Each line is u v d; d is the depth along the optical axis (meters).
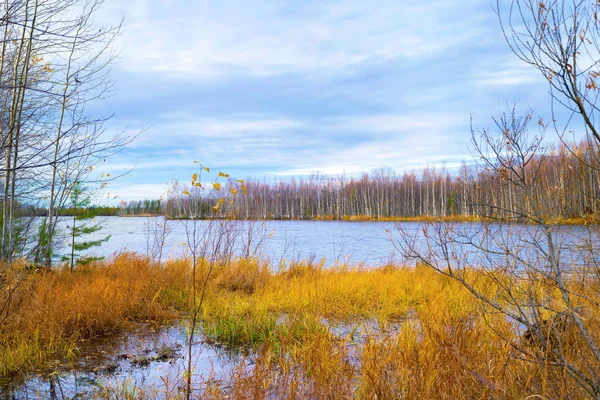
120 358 5.44
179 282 9.41
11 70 6.29
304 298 8.17
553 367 2.96
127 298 7.83
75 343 5.92
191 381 4.63
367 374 3.66
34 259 9.24
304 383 4.17
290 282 10.00
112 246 23.22
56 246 10.22
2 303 6.30
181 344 6.06
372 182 75.75
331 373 4.10
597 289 2.93
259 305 7.75
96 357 5.47
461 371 3.32
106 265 11.55
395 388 3.46
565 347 3.06
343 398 3.63
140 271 9.99
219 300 8.16
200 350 5.79
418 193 70.12
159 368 5.11
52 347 5.70
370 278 10.20
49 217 9.72
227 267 10.45
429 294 8.59
